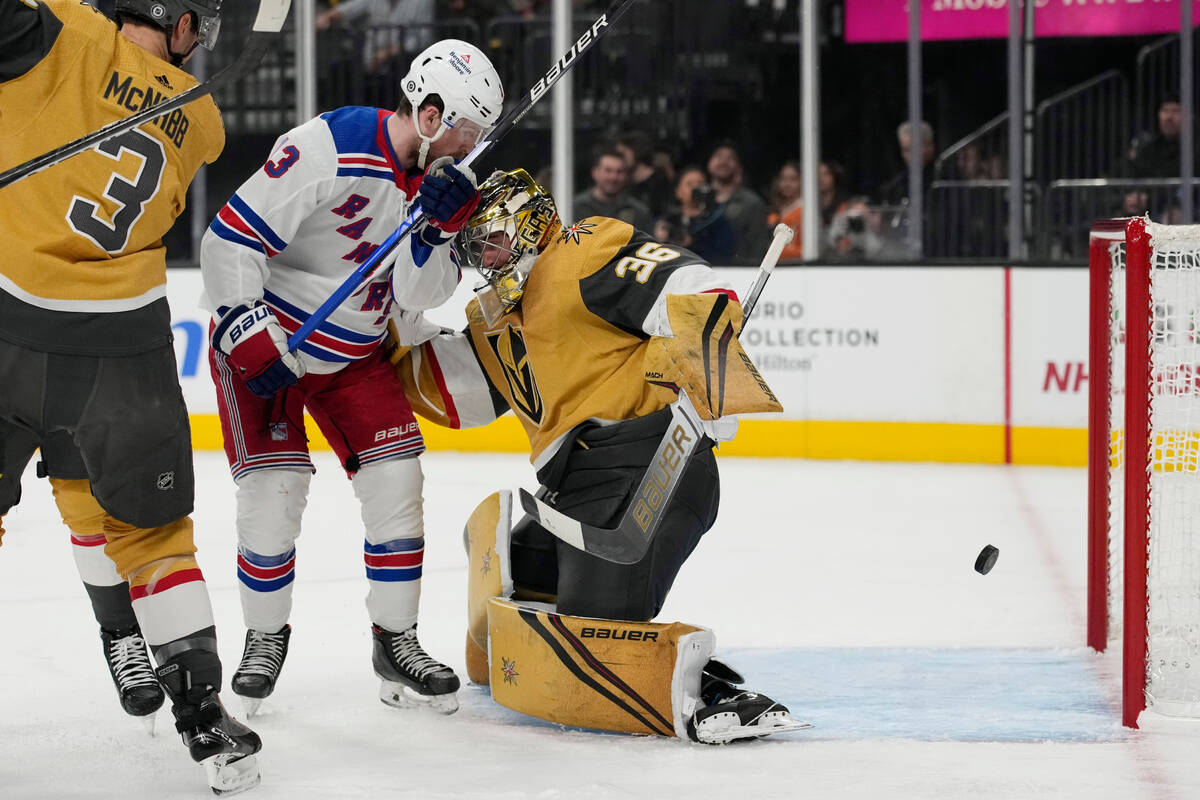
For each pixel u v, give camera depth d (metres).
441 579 8.70
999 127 17.58
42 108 4.52
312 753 5.23
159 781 4.89
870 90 18.47
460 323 14.89
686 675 5.27
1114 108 16.59
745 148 18.00
